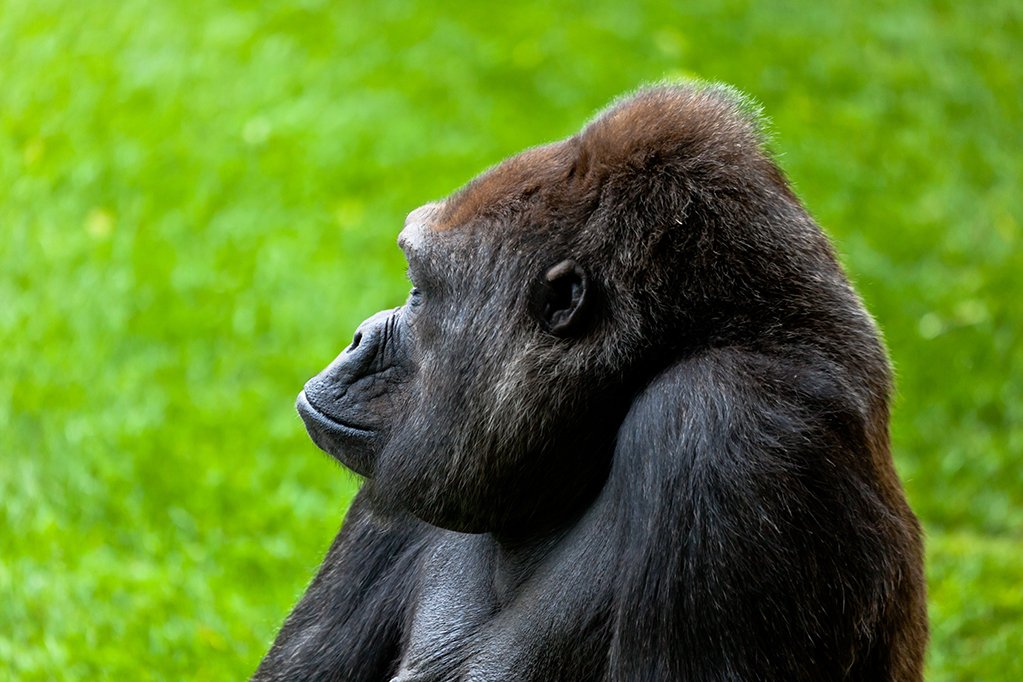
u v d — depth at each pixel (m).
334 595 8.81
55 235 19.33
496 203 7.79
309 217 20.23
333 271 19.28
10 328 17.56
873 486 7.35
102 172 20.44
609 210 7.54
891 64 26.00
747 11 26.64
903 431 18.27
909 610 7.71
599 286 7.51
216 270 19.08
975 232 22.39
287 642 8.93
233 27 23.55
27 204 19.88
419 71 23.39
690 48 25.16
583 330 7.55
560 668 7.47
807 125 24.14
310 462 15.97
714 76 24.72
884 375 7.70
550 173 7.77
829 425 7.21
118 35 23.06
